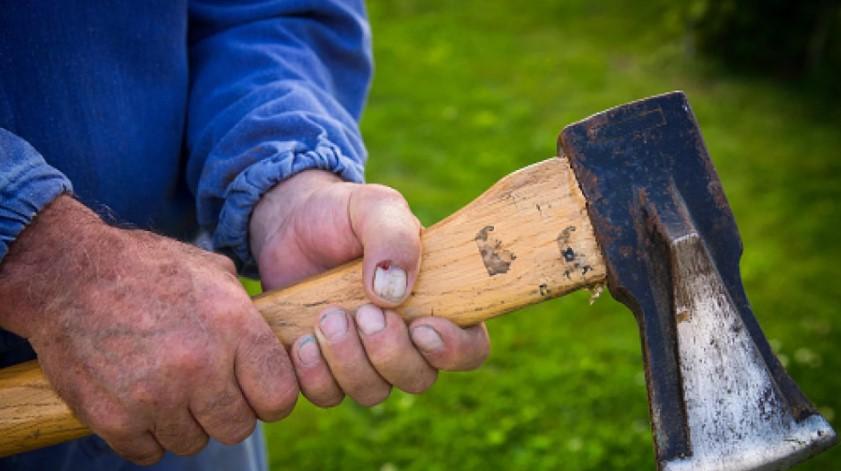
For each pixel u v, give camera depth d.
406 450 3.50
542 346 4.01
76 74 1.32
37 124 1.30
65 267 1.12
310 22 1.57
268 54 1.49
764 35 6.39
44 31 1.29
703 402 1.12
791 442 1.10
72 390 1.13
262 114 1.41
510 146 5.60
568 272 1.23
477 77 6.48
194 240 1.65
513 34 7.17
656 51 6.75
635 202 1.20
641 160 1.21
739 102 6.05
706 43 6.54
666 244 1.15
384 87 6.33
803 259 4.52
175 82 1.46
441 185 5.21
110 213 1.27
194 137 1.48
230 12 1.54
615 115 1.21
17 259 1.11
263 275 1.42
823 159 5.38
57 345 1.12
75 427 1.23
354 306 1.27
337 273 1.28
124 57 1.38
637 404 3.66
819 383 3.74
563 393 3.74
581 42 6.98
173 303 1.13
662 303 1.18
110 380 1.12
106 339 1.11
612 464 3.38
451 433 3.56
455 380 3.84
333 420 3.64
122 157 1.38
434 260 1.27
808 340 3.98
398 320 1.25
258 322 1.19
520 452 3.46
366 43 1.66
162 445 1.23
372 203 1.27
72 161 1.33
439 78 6.47
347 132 1.48
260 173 1.37
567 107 6.05
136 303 1.12
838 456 3.40
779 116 5.89
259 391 1.20
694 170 1.20
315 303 1.27
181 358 1.12
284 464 3.45
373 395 1.30
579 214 1.22
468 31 7.21
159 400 1.13
